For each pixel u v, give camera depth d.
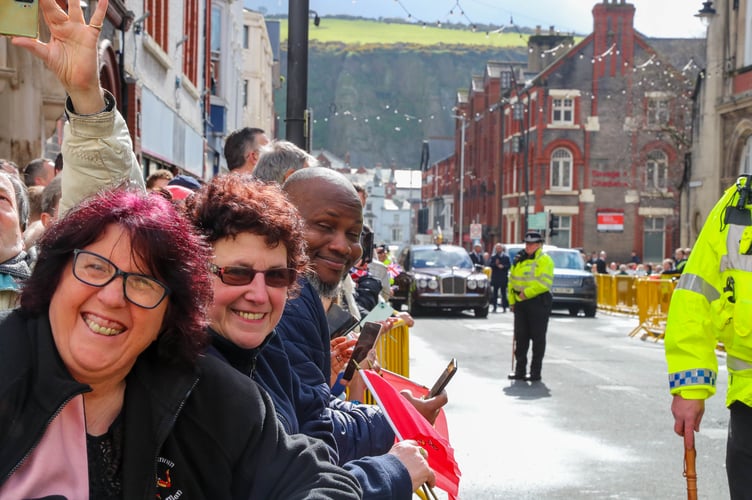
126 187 2.40
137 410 2.14
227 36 35.28
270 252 2.64
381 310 5.29
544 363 14.48
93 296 2.04
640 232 54.47
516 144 58.97
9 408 1.96
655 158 53.53
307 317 3.25
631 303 27.19
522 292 12.34
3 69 9.35
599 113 54.69
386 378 3.86
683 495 6.56
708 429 8.98
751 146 29.33
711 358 3.84
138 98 15.07
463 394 11.08
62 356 2.05
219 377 2.28
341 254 3.75
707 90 31.42
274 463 2.30
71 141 3.14
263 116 59.91
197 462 2.25
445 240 91.12
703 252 3.88
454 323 23.66
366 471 2.57
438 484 3.07
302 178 3.77
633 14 54.38
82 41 3.01
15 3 3.60
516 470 7.25
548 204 54.88
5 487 1.94
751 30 29.64
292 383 2.97
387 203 139.50
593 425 9.17
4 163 5.10
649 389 11.67
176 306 2.17
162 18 19.27
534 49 65.56
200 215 2.62
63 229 2.08
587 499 6.42
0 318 2.06
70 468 2.02
